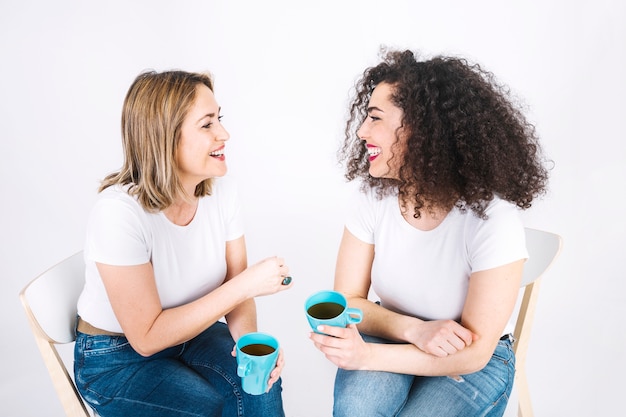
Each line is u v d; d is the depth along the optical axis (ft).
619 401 6.57
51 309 4.49
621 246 8.67
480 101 4.10
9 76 9.24
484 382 4.20
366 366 4.05
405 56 4.39
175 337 4.27
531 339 7.61
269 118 9.96
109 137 9.59
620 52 8.75
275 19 9.59
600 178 9.11
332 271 8.75
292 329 7.94
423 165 4.14
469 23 9.32
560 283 8.39
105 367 4.55
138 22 9.41
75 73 9.36
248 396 4.45
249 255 8.86
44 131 9.44
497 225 3.99
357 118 4.92
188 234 4.74
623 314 7.89
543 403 6.58
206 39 9.71
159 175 4.42
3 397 6.84
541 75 9.20
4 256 8.76
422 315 4.49
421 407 4.07
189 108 4.34
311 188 9.91
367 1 9.46
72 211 9.29
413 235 4.37
